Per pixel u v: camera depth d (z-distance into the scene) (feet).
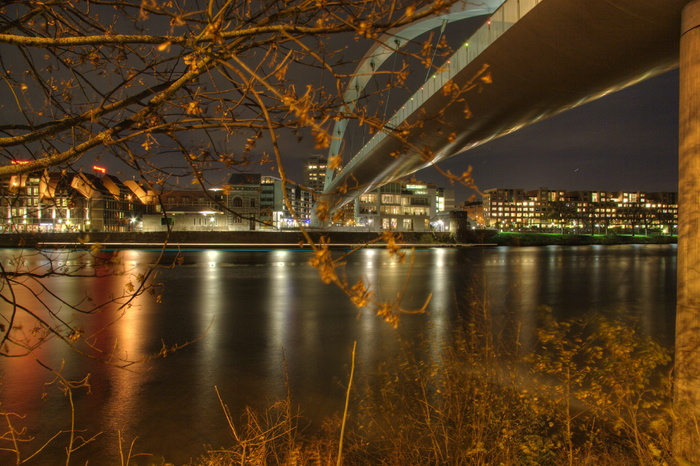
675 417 15.79
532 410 20.49
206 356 42.39
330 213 4.76
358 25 5.24
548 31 38.22
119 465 23.47
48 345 43.78
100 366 38.47
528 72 47.06
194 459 23.85
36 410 29.84
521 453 17.79
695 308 18.33
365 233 226.17
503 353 28.32
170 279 104.88
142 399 31.83
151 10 5.49
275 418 28.37
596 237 320.50
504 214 642.22
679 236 19.39
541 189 652.07
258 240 222.89
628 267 144.66
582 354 35.06
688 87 19.47
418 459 18.85
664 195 654.53
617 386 18.42
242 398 32.04
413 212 332.60
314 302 73.92
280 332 52.29
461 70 53.47
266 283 99.14
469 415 18.53
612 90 52.24
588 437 19.74
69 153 6.95
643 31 31.09
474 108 61.21
